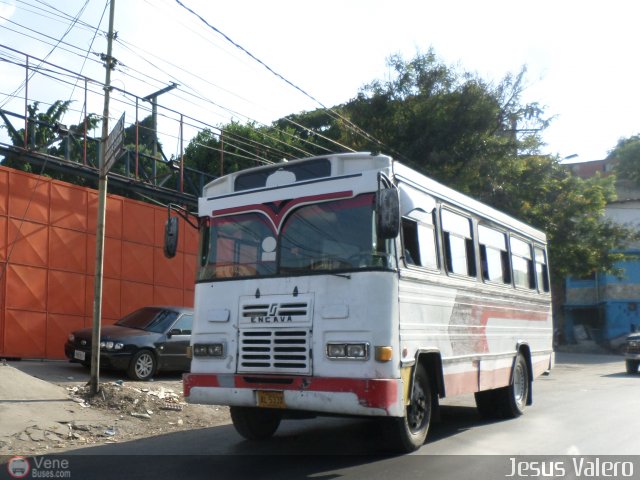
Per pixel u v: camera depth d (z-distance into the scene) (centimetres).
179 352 1418
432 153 2402
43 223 1555
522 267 1201
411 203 781
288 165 779
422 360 795
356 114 2530
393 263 711
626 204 3797
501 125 2545
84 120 1614
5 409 942
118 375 1379
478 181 2386
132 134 2500
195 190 1889
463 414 1142
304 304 717
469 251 965
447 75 2542
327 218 735
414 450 777
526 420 1059
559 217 2612
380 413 661
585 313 3938
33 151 1498
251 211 785
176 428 991
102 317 1667
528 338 1186
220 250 799
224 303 771
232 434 930
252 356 739
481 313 974
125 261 1734
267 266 757
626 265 3725
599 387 1655
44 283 1547
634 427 976
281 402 705
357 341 684
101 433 914
